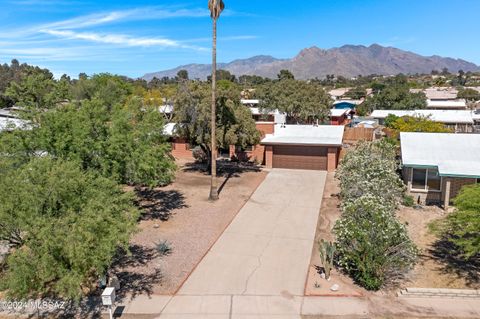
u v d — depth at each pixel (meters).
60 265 9.16
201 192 23.31
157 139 19.20
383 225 11.97
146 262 13.85
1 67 88.31
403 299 11.34
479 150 21.28
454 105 69.88
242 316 10.59
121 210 11.10
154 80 124.94
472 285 12.00
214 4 20.23
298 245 15.38
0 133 15.76
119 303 11.26
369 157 19.28
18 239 10.31
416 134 23.64
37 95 18.72
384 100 75.81
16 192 9.73
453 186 19.30
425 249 14.78
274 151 30.42
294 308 10.94
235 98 26.91
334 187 24.41
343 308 10.92
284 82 58.81
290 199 21.81
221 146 26.77
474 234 14.13
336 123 56.28
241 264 13.70
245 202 21.27
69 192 10.09
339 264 12.86
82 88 45.25
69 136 14.82
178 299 11.47
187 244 15.49
